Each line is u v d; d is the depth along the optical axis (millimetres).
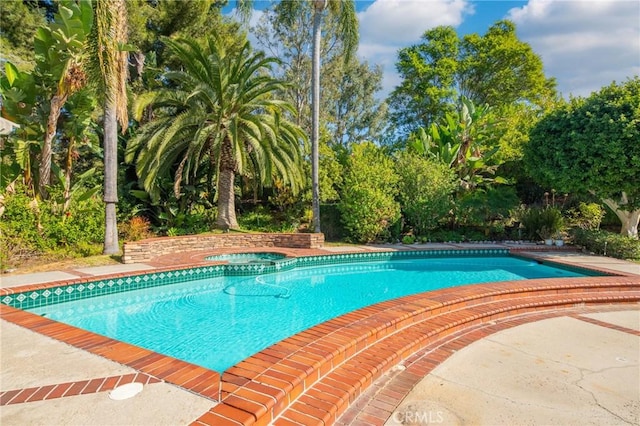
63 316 6148
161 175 13070
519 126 18406
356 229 13969
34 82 10297
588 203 16188
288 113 23453
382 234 14055
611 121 10719
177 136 12797
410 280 9352
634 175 11062
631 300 6391
